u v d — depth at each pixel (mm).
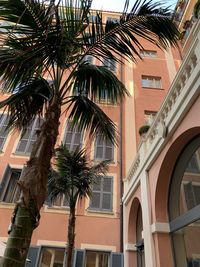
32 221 2504
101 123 4367
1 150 11281
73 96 4289
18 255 2340
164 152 5371
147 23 3447
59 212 9898
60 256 9141
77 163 7316
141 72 14797
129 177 8844
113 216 10000
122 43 3541
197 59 4164
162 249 5090
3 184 10180
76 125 4652
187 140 4879
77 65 3738
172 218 5316
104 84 4133
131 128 12461
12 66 3234
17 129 4379
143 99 13617
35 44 3088
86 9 3295
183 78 4727
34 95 4125
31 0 3074
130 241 8172
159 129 5523
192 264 4391
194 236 4395
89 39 3562
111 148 11781
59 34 3135
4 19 3131
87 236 9523
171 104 5211
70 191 7570
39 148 2869
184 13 12086
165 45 3559
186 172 4988
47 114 3197
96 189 10562
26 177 2654
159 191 5609
